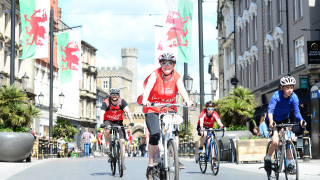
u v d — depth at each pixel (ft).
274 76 159.63
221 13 255.29
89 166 78.79
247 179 53.01
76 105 336.70
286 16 144.66
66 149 177.58
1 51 193.88
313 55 120.26
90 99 374.43
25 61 223.30
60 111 290.15
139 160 106.11
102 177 55.26
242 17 203.21
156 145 39.78
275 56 158.51
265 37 170.30
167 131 38.19
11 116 88.79
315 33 127.24
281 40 150.20
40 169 70.69
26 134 89.81
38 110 93.04
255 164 84.43
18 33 213.25
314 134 96.73
